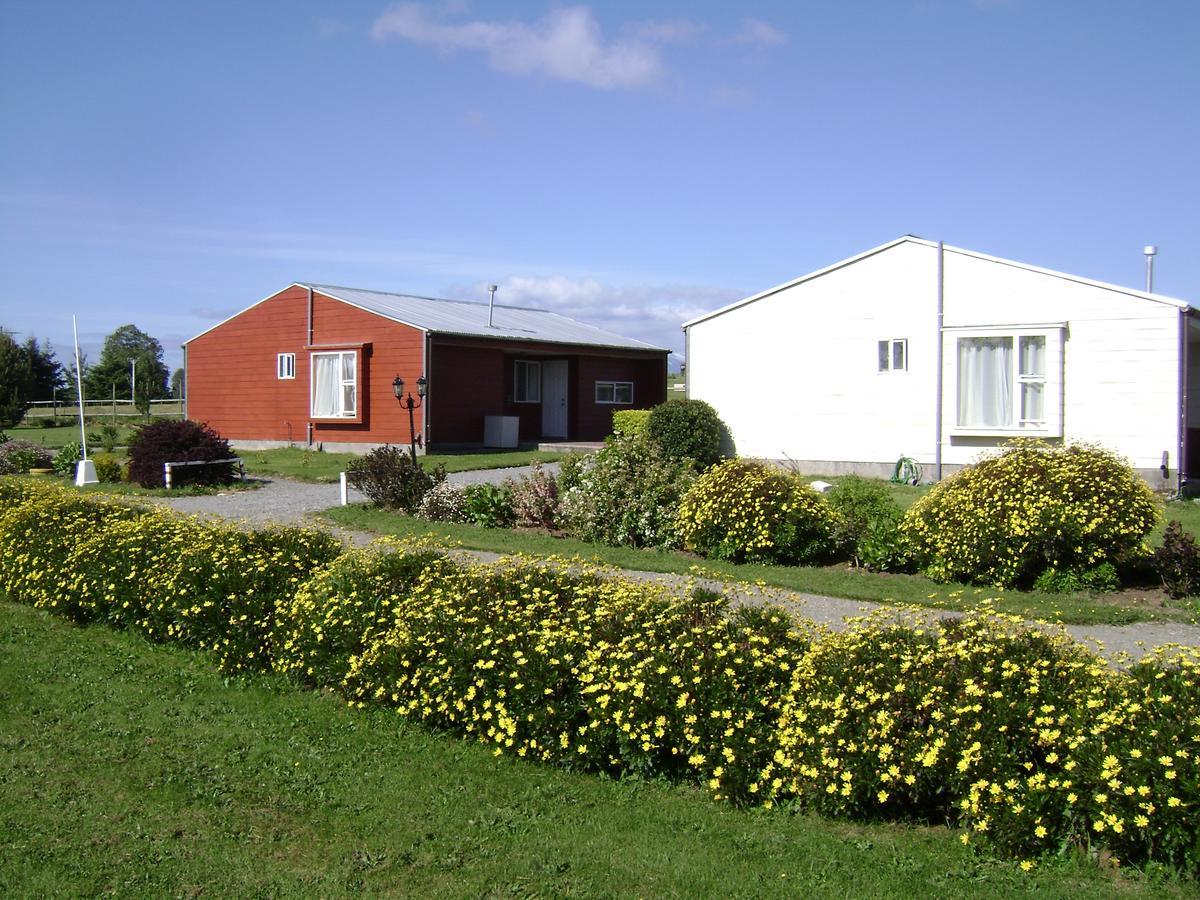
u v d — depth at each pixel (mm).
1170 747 4242
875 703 5004
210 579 8180
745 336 20234
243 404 28375
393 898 4363
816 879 4379
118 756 6117
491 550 11836
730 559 11148
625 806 5293
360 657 6930
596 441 28625
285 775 5809
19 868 4668
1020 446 10133
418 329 24453
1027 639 5207
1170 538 9242
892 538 10453
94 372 66688
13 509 11219
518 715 5996
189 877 4590
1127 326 16297
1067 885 4188
